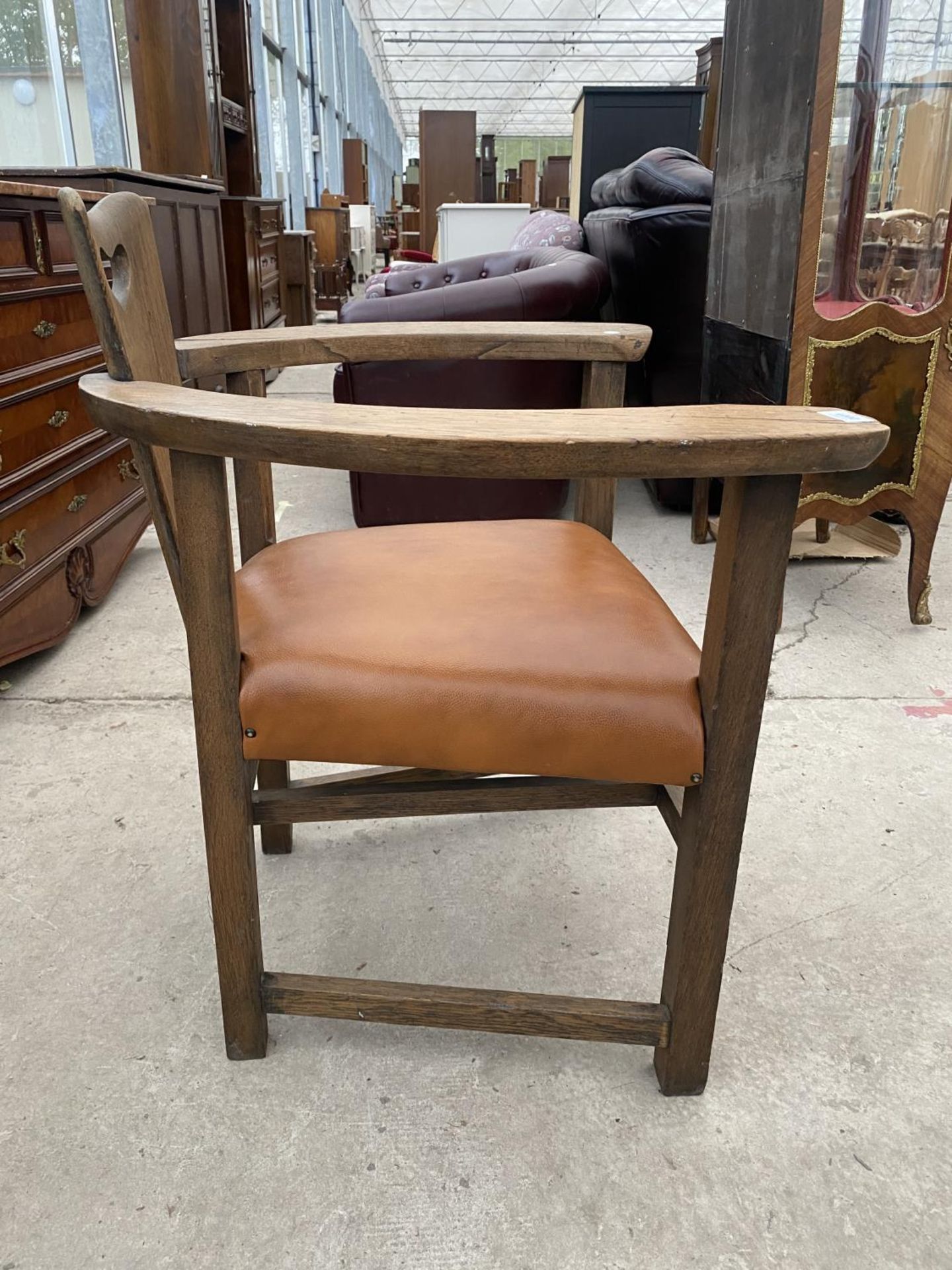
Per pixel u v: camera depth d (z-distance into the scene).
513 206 6.15
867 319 1.84
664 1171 0.86
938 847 1.34
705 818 0.81
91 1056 0.98
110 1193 0.83
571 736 0.78
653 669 0.81
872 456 0.67
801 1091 0.95
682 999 0.88
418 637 0.84
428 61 21.30
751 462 0.65
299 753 0.82
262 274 5.04
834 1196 0.84
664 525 2.78
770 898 1.23
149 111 4.08
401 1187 0.84
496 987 1.07
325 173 12.46
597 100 4.81
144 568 2.43
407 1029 1.02
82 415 1.95
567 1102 0.93
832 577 2.37
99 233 0.76
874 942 1.16
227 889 0.88
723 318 2.33
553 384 2.38
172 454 0.72
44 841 1.33
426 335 1.11
